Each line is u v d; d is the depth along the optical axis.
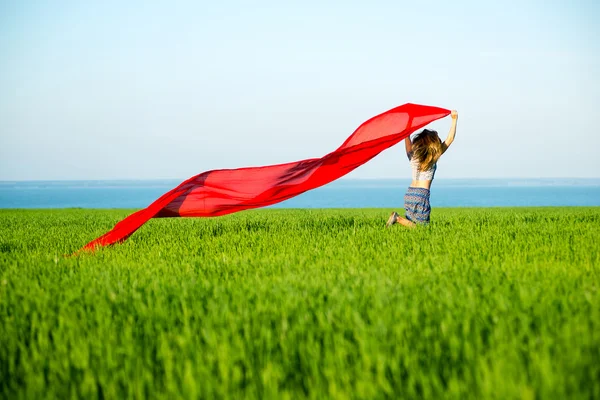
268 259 6.51
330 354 3.18
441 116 9.55
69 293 4.79
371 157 9.70
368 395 2.74
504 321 3.65
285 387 2.94
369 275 5.25
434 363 3.13
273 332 3.68
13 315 4.20
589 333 3.42
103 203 93.69
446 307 4.07
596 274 5.30
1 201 113.00
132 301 4.53
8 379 3.16
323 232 9.73
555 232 9.02
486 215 16.28
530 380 2.84
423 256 6.59
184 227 12.37
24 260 6.95
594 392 2.68
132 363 3.25
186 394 2.84
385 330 3.50
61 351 3.43
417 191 9.55
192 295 4.61
